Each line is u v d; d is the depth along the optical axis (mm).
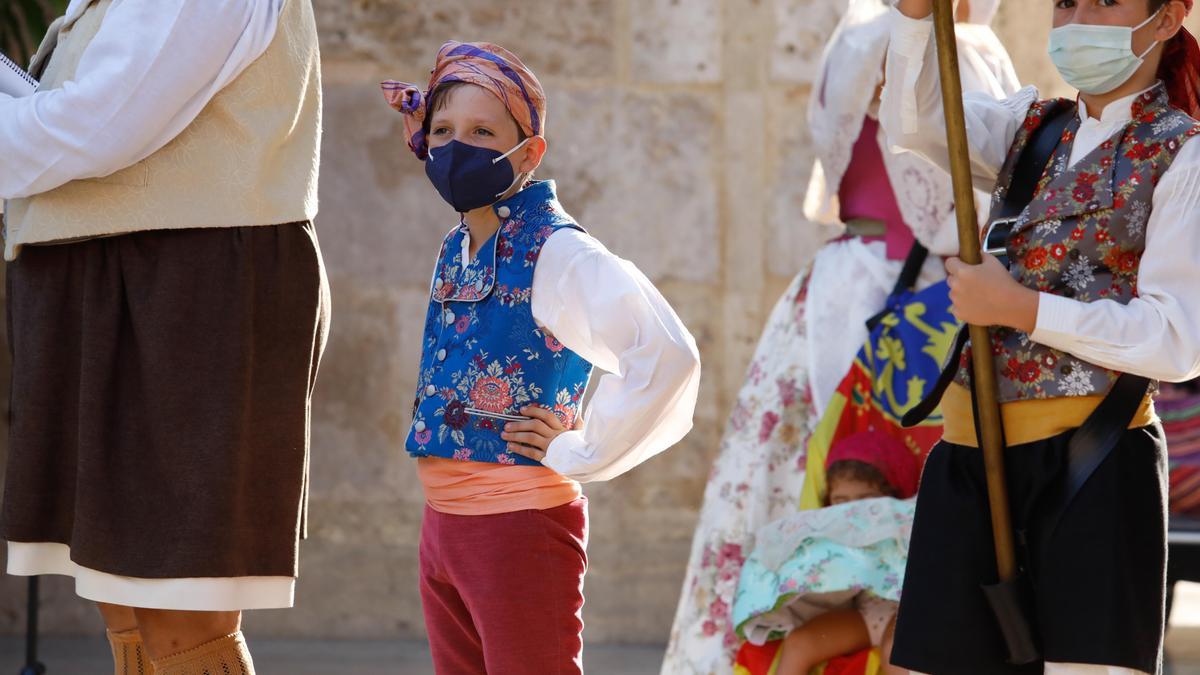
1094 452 3961
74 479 4645
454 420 4461
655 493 8492
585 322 4465
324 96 8430
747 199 8492
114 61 4422
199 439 4527
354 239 8461
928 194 5875
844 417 5863
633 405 4281
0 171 4484
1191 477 7098
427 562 4637
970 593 4098
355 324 8469
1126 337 3869
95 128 4406
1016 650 4016
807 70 8484
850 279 6098
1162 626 3994
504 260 4516
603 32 8438
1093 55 4000
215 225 4582
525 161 4625
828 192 6285
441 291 4648
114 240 4594
